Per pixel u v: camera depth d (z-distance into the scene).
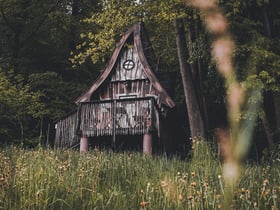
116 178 5.84
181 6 14.18
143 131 18.34
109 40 15.99
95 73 30.38
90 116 19.42
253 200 3.30
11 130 22.56
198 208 3.15
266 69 12.27
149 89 21.73
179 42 16.06
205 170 5.51
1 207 3.63
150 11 15.02
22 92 22.91
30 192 3.80
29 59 28.03
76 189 4.17
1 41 27.97
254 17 14.38
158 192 3.79
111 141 20.03
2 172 4.69
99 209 3.78
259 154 14.85
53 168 5.38
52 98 26.66
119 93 22.23
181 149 23.83
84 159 7.60
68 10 30.22
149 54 22.98
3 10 27.31
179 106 25.31
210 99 20.31
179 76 26.11
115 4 15.52
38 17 28.25
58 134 20.67
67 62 29.00
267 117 13.84
